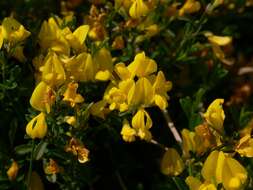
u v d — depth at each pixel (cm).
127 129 38
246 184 37
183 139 40
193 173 39
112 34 44
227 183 36
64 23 41
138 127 38
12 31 39
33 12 49
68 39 40
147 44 46
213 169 36
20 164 41
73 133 38
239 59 57
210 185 36
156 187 46
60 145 39
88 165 45
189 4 46
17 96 41
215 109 38
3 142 41
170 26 50
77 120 38
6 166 41
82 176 41
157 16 45
